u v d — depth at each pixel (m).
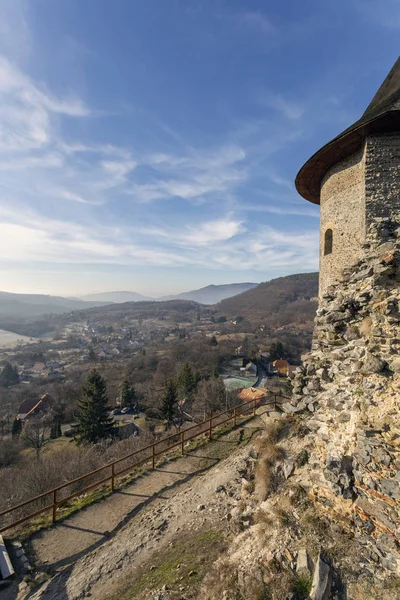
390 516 3.66
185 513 7.11
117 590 5.17
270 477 5.84
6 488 17.02
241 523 5.43
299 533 4.34
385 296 4.82
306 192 12.66
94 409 34.97
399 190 8.19
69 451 27.94
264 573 3.97
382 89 10.04
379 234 5.88
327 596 3.44
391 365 4.32
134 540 6.52
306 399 6.87
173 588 4.64
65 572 5.92
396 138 8.27
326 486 4.59
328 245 10.41
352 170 9.36
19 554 6.38
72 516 7.59
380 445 3.95
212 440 10.93
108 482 9.19
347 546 3.91
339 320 6.35
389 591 3.30
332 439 5.09
